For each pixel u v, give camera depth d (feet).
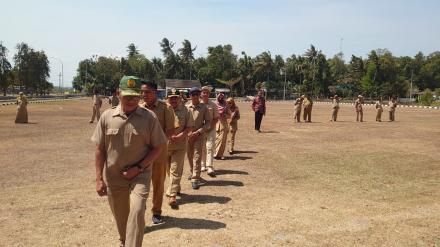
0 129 61.62
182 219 20.40
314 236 18.42
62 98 258.37
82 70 416.26
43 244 17.01
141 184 14.47
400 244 17.61
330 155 41.88
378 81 358.43
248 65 371.56
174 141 22.29
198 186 26.81
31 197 24.00
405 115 129.59
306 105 88.79
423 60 492.95
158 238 17.76
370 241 17.92
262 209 22.34
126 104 14.47
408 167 35.68
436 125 85.81
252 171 32.83
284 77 386.93
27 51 329.93
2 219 20.04
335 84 393.91
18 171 31.19
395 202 24.22
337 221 20.57
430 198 25.22
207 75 370.12
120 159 14.70
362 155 42.22
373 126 80.69
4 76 295.07
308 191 26.53
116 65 363.56
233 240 17.71
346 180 30.04
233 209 22.24
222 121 38.11
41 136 53.78
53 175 30.04
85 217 20.52
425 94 268.62
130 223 13.67
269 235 18.42
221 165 35.35
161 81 366.02
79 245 16.97
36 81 330.95
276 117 105.09
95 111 76.64
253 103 66.28
